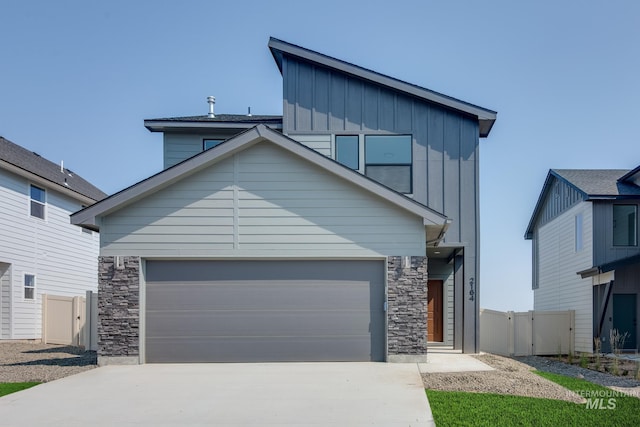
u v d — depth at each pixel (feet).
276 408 24.71
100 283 37.78
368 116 47.37
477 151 46.85
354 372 33.96
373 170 46.83
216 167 38.63
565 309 66.18
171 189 38.47
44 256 66.13
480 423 22.04
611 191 57.16
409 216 38.45
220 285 38.60
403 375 32.81
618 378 37.86
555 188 71.67
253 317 38.40
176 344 38.11
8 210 59.26
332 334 38.40
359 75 47.19
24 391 28.78
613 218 57.16
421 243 38.29
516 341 55.26
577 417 23.08
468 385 30.01
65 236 71.41
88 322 51.13
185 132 51.31
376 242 38.34
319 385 29.86
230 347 38.17
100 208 37.22
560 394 28.09
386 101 47.47
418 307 37.99
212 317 38.34
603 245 56.49
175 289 38.52
